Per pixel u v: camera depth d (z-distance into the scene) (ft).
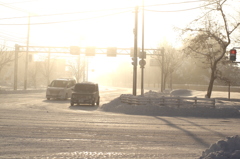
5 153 28.32
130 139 38.06
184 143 36.42
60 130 43.16
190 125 53.78
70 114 67.15
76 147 32.09
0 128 42.96
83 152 29.73
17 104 92.53
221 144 27.09
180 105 83.71
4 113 63.72
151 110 77.61
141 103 85.35
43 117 58.85
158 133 43.42
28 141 34.37
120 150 31.30
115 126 49.34
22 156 27.48
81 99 94.68
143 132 43.88
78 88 98.27
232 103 117.60
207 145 35.53
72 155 28.32
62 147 31.83
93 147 32.42
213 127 51.85
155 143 35.88
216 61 111.45
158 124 53.98
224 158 24.86
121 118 62.13
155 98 84.84
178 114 76.54
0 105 86.22
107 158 27.63
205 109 78.28
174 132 44.78
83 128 45.88
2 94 148.97
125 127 48.49
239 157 25.20
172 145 34.96
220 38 109.09
